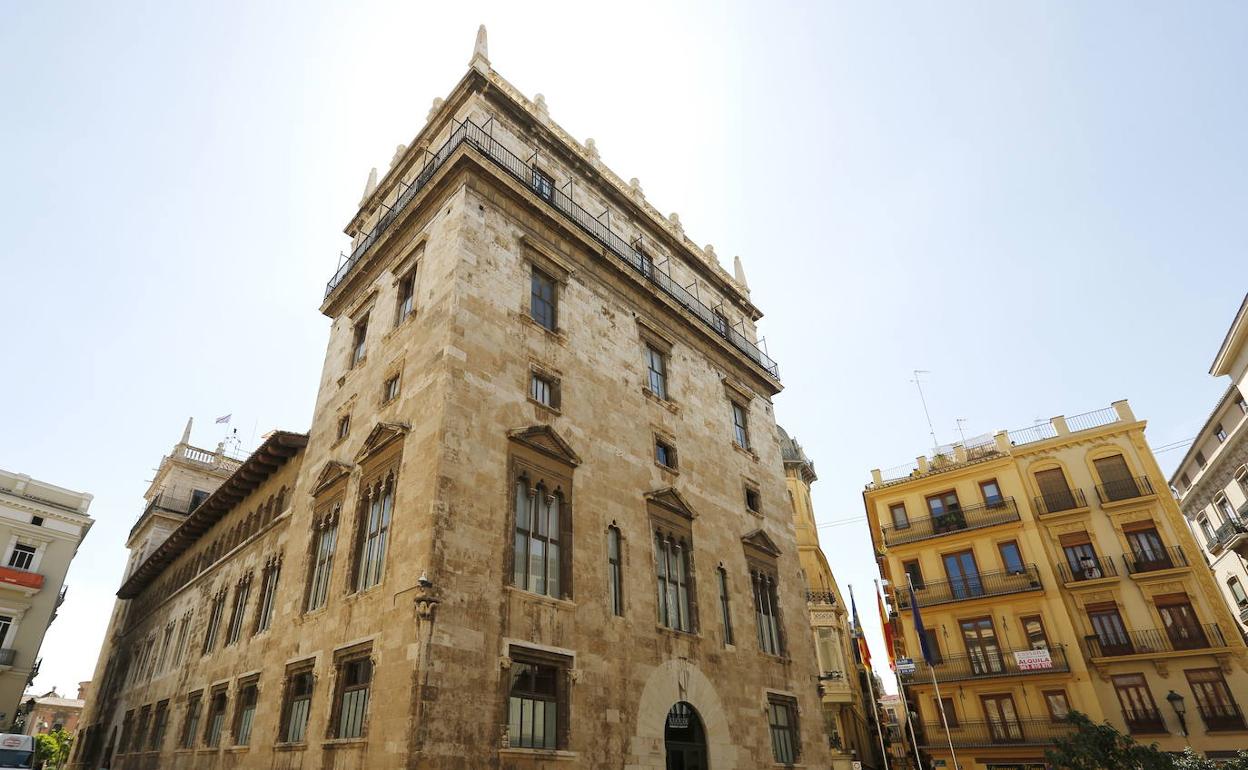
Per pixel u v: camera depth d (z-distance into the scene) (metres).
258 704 21.69
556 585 20.06
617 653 20.47
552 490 21.16
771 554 30.70
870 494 51.34
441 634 16.06
